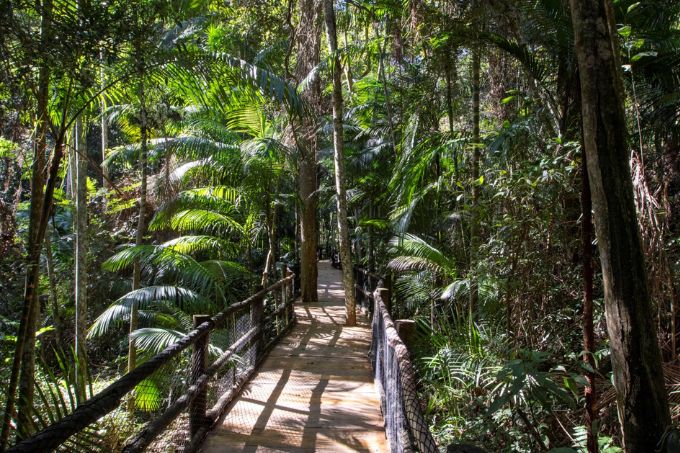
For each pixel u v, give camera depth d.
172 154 8.59
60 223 12.27
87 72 3.42
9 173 5.11
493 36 5.34
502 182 4.63
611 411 3.62
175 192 9.08
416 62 8.69
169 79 5.01
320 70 8.53
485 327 5.05
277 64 10.41
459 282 5.48
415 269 7.45
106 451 2.79
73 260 10.37
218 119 9.38
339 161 8.92
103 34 3.28
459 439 4.17
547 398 3.43
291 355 6.62
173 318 8.27
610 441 3.39
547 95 5.13
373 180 11.34
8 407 3.09
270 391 5.07
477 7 5.59
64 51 3.11
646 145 5.00
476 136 6.39
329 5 8.67
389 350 3.75
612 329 2.40
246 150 8.83
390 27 8.42
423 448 2.31
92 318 9.91
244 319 5.71
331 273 19.50
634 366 2.33
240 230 9.90
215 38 8.78
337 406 4.62
